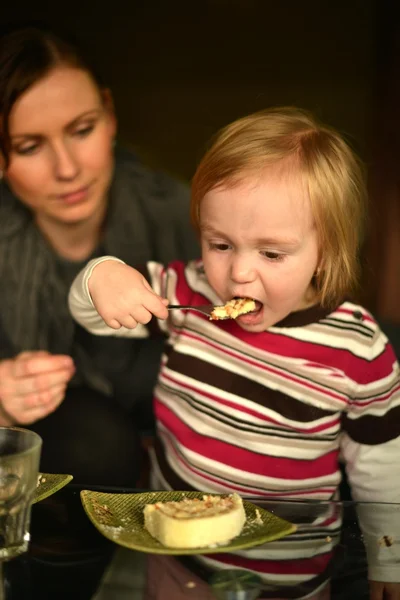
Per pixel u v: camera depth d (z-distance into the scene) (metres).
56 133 1.62
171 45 4.21
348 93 4.05
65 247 1.85
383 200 3.68
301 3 4.09
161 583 0.96
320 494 1.46
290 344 1.43
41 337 1.88
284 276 1.28
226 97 4.15
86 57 1.72
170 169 4.05
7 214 1.84
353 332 1.44
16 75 1.57
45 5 4.21
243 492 1.45
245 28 4.14
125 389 1.96
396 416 1.44
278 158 1.27
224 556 1.01
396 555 1.04
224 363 1.46
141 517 1.07
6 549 0.98
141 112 4.17
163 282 1.54
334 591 0.97
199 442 1.46
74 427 1.70
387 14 3.94
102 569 0.98
